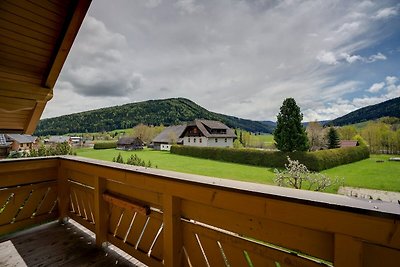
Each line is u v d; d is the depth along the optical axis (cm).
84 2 210
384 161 2009
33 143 2748
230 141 4156
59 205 278
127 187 194
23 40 221
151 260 175
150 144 4812
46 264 190
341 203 88
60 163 278
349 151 2066
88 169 230
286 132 2019
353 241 85
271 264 115
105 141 4572
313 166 1716
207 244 143
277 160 1962
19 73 241
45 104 280
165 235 158
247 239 122
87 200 244
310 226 96
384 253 81
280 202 104
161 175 156
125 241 201
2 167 233
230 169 1839
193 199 141
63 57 242
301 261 103
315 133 2841
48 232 249
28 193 257
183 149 3014
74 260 196
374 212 79
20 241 229
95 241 229
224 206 126
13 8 196
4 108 246
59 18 218
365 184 1123
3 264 190
